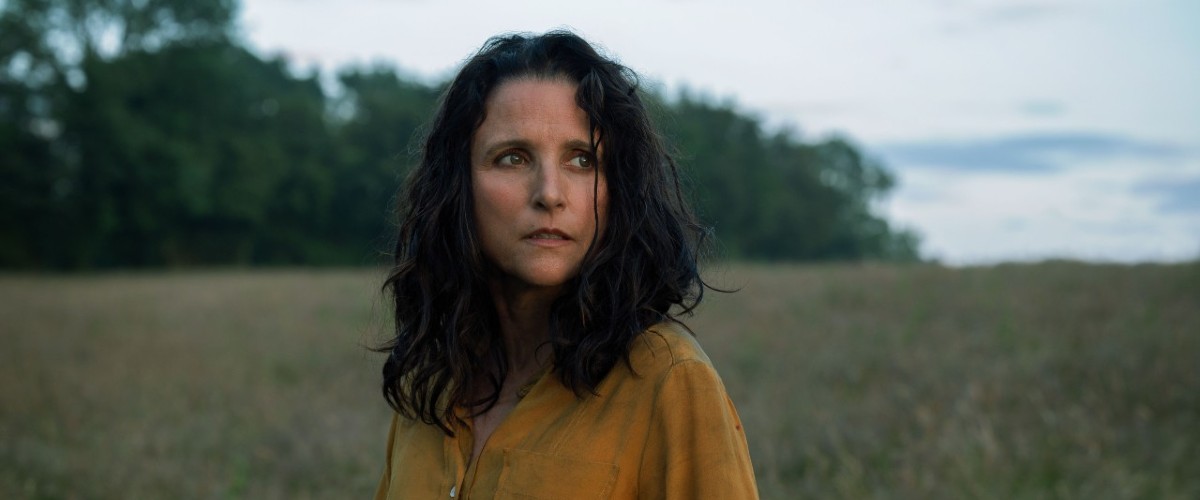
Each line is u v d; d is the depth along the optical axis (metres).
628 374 1.36
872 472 4.98
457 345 1.50
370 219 56.12
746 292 13.98
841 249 79.31
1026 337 8.35
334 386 8.41
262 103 56.91
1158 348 7.23
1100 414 5.70
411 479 1.53
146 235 50.16
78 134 45.88
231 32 50.56
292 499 5.32
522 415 1.42
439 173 1.49
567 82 1.42
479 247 1.47
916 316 10.53
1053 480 4.75
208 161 49.34
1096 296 10.88
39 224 46.88
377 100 59.19
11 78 45.22
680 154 1.85
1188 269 12.73
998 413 5.83
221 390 8.45
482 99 1.44
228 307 16.47
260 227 55.09
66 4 45.56
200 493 5.43
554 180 1.38
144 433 6.79
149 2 47.94
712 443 1.28
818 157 80.06
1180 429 5.49
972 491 4.55
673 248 1.46
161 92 48.97
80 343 11.91
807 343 9.18
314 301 16.83
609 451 1.33
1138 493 4.54
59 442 6.71
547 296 1.49
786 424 6.02
